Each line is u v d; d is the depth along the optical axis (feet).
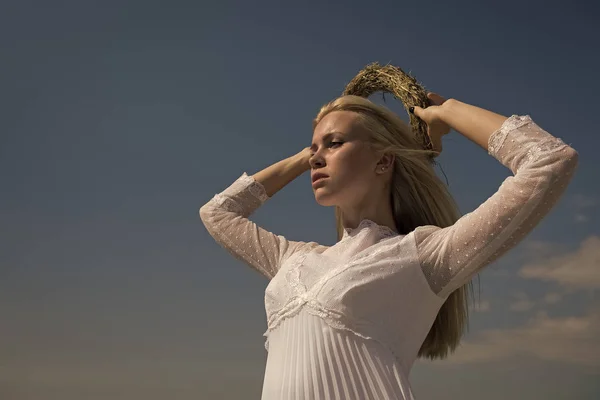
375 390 4.62
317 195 5.41
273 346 5.07
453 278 4.82
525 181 4.46
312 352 4.74
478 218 4.65
